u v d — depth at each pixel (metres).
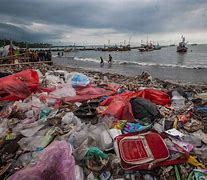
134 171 4.66
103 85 11.42
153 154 4.86
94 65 40.81
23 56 25.58
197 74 28.31
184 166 4.84
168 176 4.61
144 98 8.15
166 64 44.09
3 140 5.75
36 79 9.74
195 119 7.59
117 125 6.23
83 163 4.69
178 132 6.17
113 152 5.12
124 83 14.50
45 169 4.06
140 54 90.38
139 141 5.20
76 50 140.25
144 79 17.50
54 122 6.29
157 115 6.94
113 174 4.62
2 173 4.51
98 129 5.78
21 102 8.00
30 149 5.18
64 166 4.12
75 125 6.23
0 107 7.89
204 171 4.69
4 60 21.77
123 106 7.07
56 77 12.05
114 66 39.41
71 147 4.67
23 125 6.41
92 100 8.53
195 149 5.44
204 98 10.38
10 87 8.52
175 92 9.89
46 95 8.77
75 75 10.70
